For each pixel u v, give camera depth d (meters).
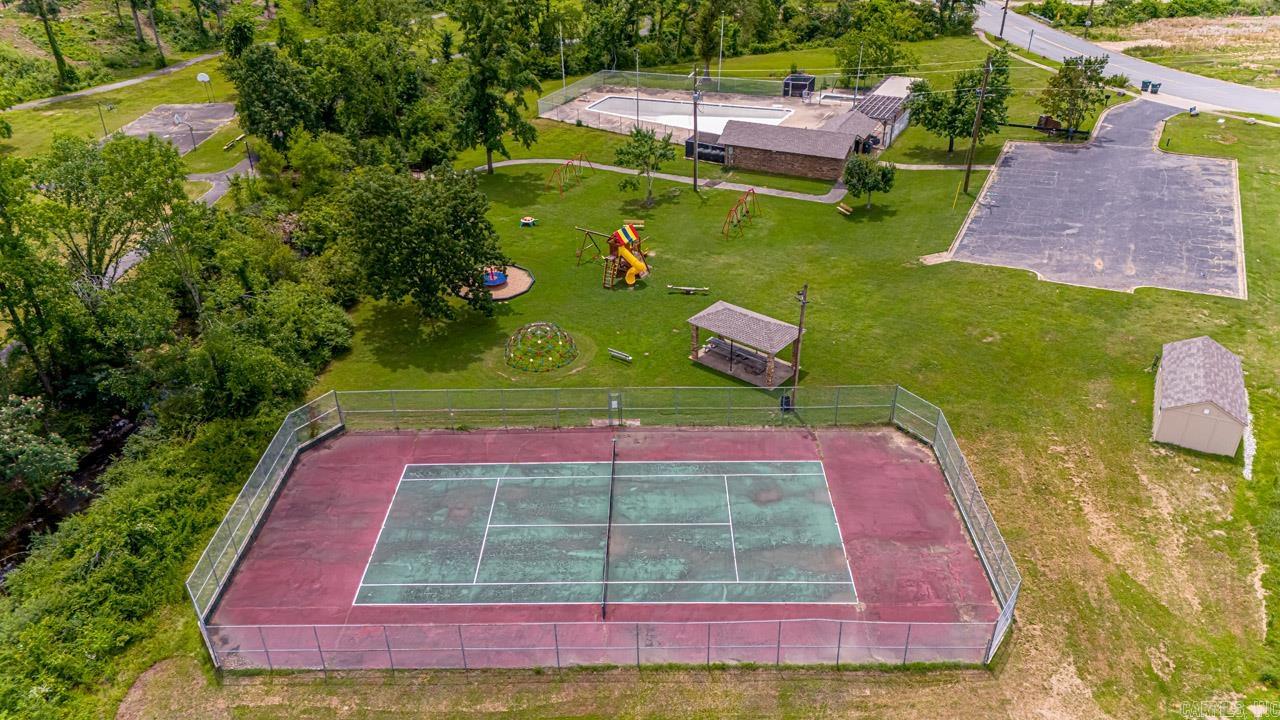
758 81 117.75
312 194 74.38
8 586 38.19
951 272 64.94
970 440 46.38
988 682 32.94
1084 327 56.50
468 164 93.94
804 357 54.41
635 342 57.16
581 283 65.88
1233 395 45.09
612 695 32.75
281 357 52.16
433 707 32.47
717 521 41.22
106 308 49.75
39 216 45.81
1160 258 65.38
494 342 57.72
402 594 37.44
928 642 34.00
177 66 127.44
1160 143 88.19
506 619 36.06
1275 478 42.84
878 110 96.50
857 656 33.91
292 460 45.78
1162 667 33.41
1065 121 90.56
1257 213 71.75
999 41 138.12
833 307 60.62
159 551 39.59
